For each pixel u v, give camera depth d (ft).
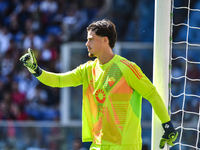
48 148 84.89
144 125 80.89
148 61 87.56
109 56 34.09
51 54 115.65
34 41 119.03
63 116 90.58
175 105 89.20
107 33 33.58
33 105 108.27
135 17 122.52
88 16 127.13
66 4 129.49
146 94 33.24
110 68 33.47
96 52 33.78
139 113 34.19
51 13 127.65
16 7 131.85
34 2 130.41
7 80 113.80
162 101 33.65
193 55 88.43
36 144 84.89
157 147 37.04
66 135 85.05
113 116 32.86
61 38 119.85
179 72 89.71
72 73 36.19
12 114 107.45
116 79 33.01
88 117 34.81
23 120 106.32
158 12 37.65
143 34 120.37
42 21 126.31
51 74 35.55
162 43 37.42
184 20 117.50
